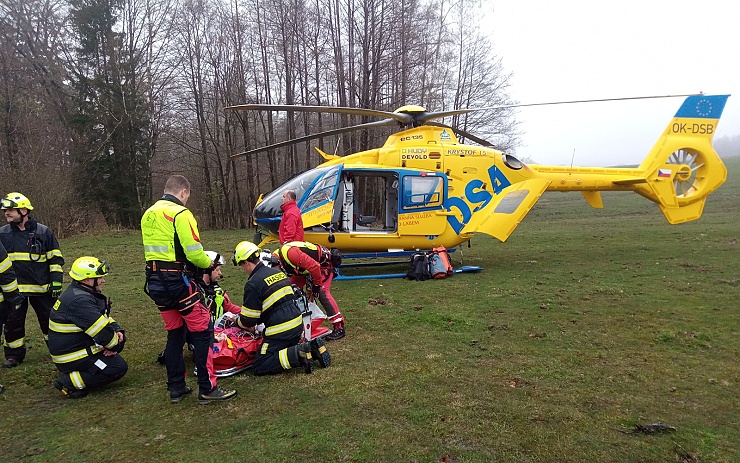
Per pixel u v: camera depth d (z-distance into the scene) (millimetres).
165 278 3541
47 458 2945
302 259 5082
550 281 8148
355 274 9445
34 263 4816
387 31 23016
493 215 9180
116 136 24391
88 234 19375
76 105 23828
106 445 3086
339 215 8875
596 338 5086
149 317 6398
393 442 2986
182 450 2982
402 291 7676
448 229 9203
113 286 8562
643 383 3902
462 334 5328
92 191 23438
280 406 3582
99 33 24859
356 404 3566
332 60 24922
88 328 3801
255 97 26859
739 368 4195
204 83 27203
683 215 10922
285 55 25125
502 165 9461
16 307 4672
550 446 2918
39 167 19672
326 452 2891
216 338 4352
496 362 4426
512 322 5758
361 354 4723
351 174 8797
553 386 3852
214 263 4789
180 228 3520
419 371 4215
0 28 22688
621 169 10500
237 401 3699
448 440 3004
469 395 3689
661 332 5180
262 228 9117
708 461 2754
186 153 30094
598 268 9273
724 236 12992
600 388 3805
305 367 4191
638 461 2762
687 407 3461
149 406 3686
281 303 4309
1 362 4836
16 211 4723
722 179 10766
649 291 7164
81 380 3855
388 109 23609
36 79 24016
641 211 23859
